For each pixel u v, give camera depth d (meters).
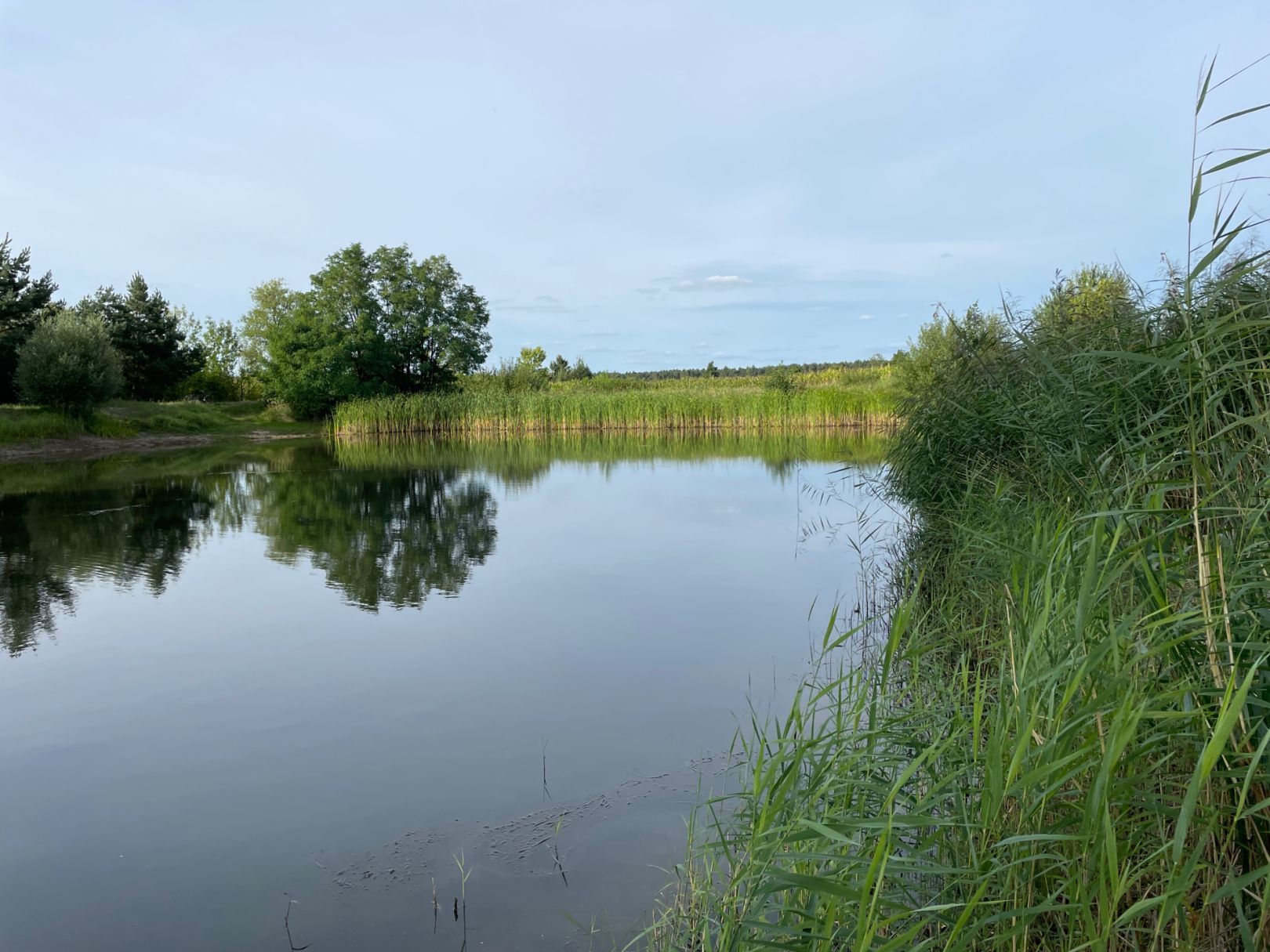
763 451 23.80
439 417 36.03
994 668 4.14
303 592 8.41
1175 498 3.46
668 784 4.18
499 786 4.23
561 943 3.00
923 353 16.50
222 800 4.20
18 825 3.99
